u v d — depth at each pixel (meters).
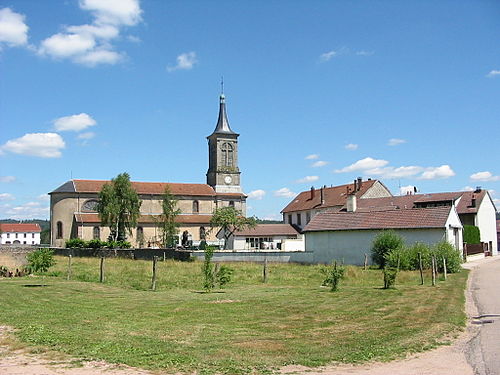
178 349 10.18
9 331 11.90
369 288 23.08
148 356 9.53
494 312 15.30
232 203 87.50
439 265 32.91
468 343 10.93
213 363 9.16
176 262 44.06
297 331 12.42
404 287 23.28
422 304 17.09
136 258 52.22
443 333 11.92
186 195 83.81
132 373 8.48
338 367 9.07
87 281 27.77
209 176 91.00
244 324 13.43
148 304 17.50
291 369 8.90
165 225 74.50
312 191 85.69
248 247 69.62
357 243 44.38
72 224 75.81
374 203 68.50
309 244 47.78
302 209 83.12
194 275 31.09
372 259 40.25
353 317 14.52
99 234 74.56
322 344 10.84
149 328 12.68
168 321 13.87
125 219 73.44
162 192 82.50
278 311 15.76
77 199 76.69
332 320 14.06
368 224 44.12
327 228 46.34
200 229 80.75
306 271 34.44
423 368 8.98
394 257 34.62
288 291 22.08
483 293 20.47
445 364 9.23
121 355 9.55
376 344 10.78
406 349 10.32
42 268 29.22
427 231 40.66
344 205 71.50
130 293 21.67
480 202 62.09
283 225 73.69
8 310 15.57
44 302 17.91
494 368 8.84
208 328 12.79
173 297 19.88
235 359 9.47
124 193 72.75
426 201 64.12
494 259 49.53
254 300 18.56
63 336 11.16
